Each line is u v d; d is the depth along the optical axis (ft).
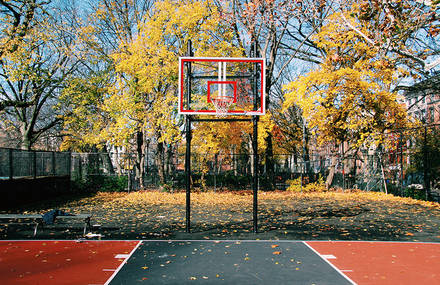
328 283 17.04
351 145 70.49
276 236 28.58
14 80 65.87
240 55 63.16
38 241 26.55
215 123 65.21
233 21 62.90
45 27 66.33
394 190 66.13
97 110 79.56
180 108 30.96
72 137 95.61
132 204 52.31
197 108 31.58
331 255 22.41
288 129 105.81
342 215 40.98
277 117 102.32
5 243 25.84
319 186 75.05
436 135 56.70
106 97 75.10
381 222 35.83
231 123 66.08
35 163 58.34
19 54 63.31
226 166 96.63
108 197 62.90
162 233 29.76
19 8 63.16
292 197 63.62
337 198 61.87
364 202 55.47
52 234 29.40
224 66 31.24
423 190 56.59
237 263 20.48
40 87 75.82
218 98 31.17
